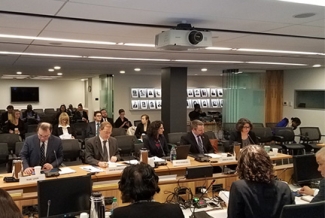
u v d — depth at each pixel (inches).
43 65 337.7
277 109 427.8
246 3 107.0
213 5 109.8
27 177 116.0
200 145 186.7
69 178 103.4
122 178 75.2
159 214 70.7
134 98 490.9
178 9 114.5
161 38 137.7
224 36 167.9
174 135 243.4
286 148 278.4
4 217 39.0
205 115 462.6
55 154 154.3
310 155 142.9
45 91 652.7
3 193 41.5
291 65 347.9
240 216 75.5
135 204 71.9
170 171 139.6
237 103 415.5
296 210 72.6
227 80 417.4
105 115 313.6
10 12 117.2
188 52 229.1
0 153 203.5
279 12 119.6
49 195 99.7
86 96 666.8
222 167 153.3
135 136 250.7
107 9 113.8
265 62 310.8
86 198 105.3
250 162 77.5
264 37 171.6
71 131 262.5
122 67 361.1
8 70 410.3
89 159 152.4
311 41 184.7
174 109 343.3
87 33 157.4
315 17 127.3
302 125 396.2
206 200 130.8
